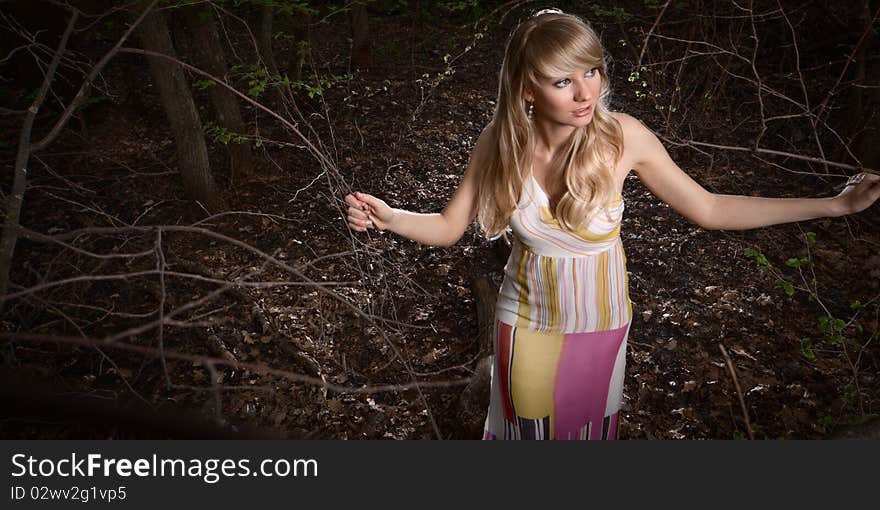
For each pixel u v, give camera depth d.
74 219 5.15
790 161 5.42
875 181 1.93
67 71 5.95
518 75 1.94
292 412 3.48
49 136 2.11
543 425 2.54
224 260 4.65
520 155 2.07
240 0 4.32
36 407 1.53
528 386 2.45
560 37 1.81
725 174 5.32
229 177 5.55
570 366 2.42
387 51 7.94
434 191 5.42
